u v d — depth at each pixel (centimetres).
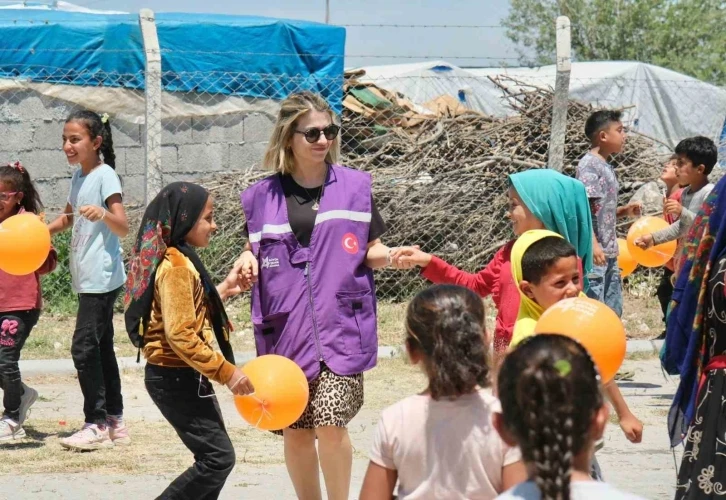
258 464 665
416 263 507
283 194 515
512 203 488
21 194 687
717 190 424
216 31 1263
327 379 498
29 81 1235
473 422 309
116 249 690
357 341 505
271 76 1292
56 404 828
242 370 457
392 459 315
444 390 311
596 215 841
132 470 644
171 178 1267
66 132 686
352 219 512
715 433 416
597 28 4269
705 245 425
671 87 1956
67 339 1026
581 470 234
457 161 1262
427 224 1238
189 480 473
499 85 1367
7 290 688
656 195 1302
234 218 1198
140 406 829
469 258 1251
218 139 1282
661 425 784
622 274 872
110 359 707
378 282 1233
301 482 515
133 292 473
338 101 1315
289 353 502
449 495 308
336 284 504
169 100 1257
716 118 1977
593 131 855
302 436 505
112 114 1252
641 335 1134
